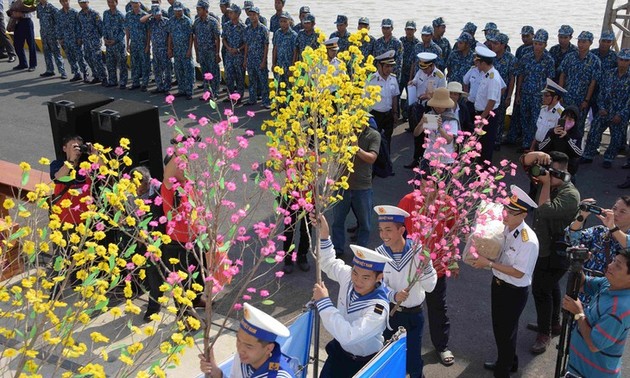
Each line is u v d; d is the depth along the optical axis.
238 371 4.32
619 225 6.16
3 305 6.66
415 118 11.24
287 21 14.23
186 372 6.57
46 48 16.70
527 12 26.78
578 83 11.87
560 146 9.27
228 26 14.70
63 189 7.10
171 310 4.08
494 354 7.04
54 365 6.36
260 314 4.19
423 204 6.34
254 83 14.68
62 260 4.07
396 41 13.69
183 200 5.59
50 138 12.82
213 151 5.07
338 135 5.94
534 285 6.89
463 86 11.62
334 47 12.00
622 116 11.46
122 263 4.09
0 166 9.05
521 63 12.34
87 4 15.91
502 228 6.16
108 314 7.25
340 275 5.52
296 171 5.53
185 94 15.41
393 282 5.78
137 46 15.66
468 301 7.98
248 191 10.27
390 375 5.00
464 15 26.19
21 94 15.47
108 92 15.84
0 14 17.72
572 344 5.59
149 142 8.48
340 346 5.41
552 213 6.57
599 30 23.53
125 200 4.41
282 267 8.48
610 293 5.19
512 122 12.72
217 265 4.53
